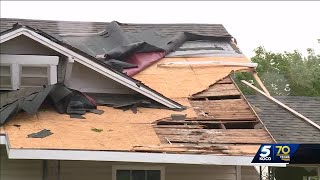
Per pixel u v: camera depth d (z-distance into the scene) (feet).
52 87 52.21
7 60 55.67
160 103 57.52
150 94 57.62
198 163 44.68
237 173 55.62
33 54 57.36
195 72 67.77
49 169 50.90
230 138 49.88
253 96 69.92
